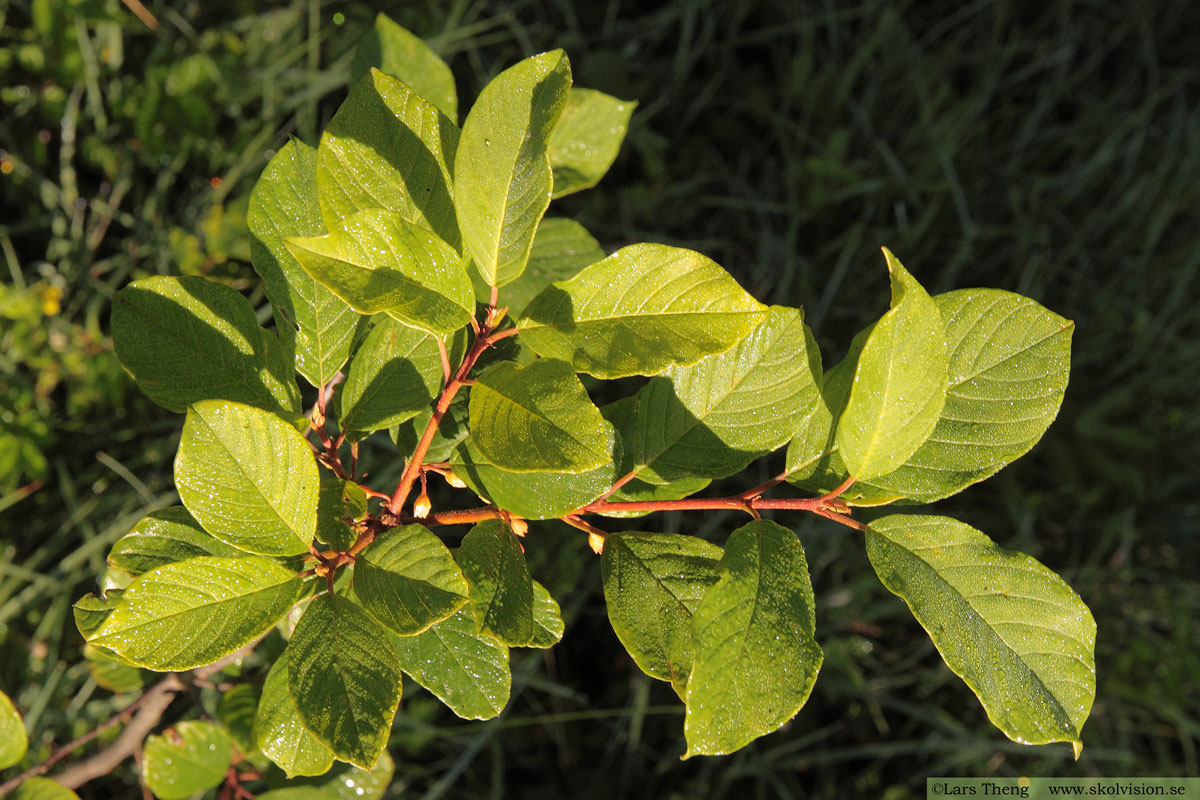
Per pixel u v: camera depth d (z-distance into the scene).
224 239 0.76
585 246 0.49
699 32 0.98
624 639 0.38
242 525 0.37
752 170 0.96
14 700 0.68
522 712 0.78
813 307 0.88
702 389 0.40
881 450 0.38
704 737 0.35
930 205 0.93
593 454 0.35
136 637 0.35
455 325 0.37
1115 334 0.97
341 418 0.41
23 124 0.80
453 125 0.39
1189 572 0.94
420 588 0.36
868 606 0.84
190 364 0.40
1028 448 0.39
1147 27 1.04
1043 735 0.37
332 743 0.35
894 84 0.99
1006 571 0.38
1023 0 1.04
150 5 0.81
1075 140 1.00
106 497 0.73
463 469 0.39
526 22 0.91
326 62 0.84
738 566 0.37
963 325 0.39
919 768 0.83
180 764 0.49
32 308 0.74
